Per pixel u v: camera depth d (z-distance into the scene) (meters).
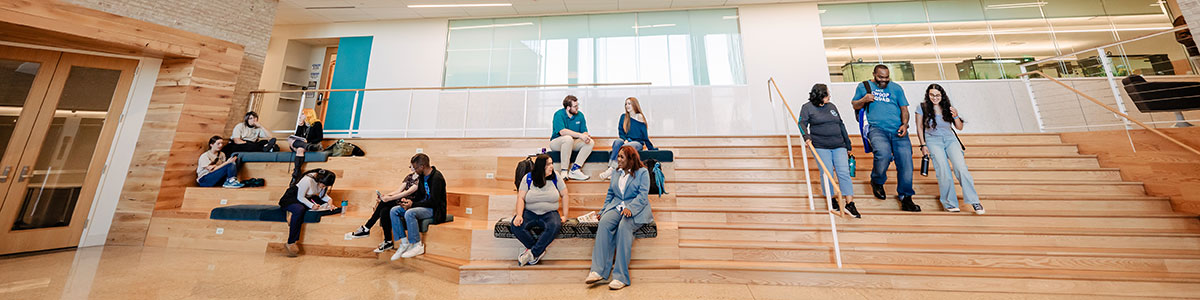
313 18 6.72
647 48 6.39
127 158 3.85
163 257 3.12
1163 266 2.24
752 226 2.92
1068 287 2.17
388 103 6.44
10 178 3.27
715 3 6.30
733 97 6.04
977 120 5.43
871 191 3.41
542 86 6.12
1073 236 2.57
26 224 3.30
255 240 3.39
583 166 3.61
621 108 6.12
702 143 4.61
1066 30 5.66
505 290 2.34
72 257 3.10
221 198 3.96
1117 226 2.73
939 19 6.03
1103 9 5.64
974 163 3.67
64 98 3.62
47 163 3.48
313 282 2.45
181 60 4.22
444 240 2.84
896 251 2.53
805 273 2.42
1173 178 2.92
